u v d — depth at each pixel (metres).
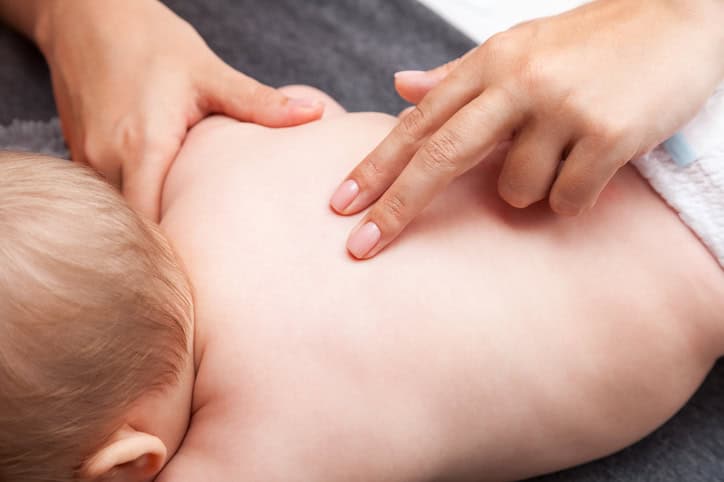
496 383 0.70
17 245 0.57
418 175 0.68
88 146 0.94
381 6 1.14
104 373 0.60
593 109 0.66
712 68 0.70
